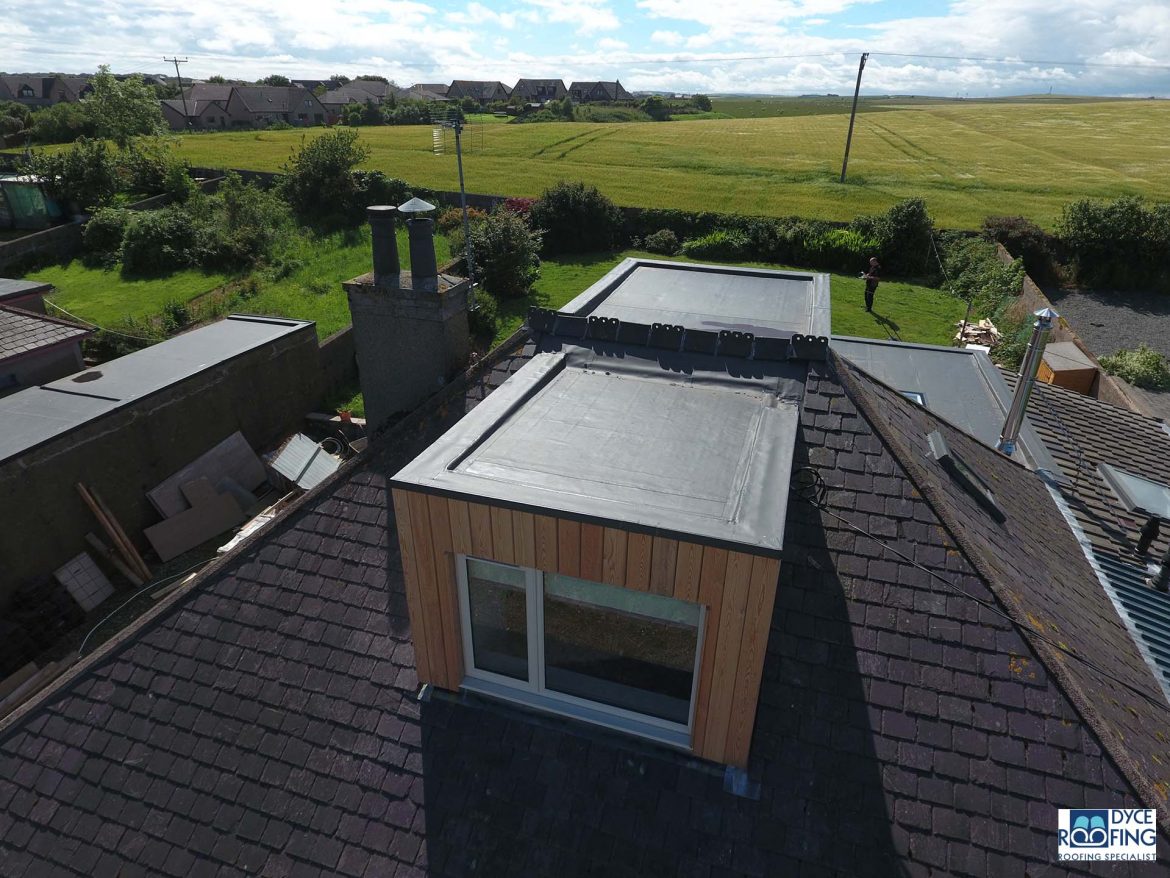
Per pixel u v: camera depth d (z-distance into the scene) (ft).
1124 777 13.65
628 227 145.18
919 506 18.11
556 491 14.62
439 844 15.15
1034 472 30.27
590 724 16.26
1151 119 346.74
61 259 120.06
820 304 28.66
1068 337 85.97
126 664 18.62
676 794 15.14
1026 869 13.20
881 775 14.57
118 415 47.47
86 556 46.09
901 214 127.24
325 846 15.47
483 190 161.99
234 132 273.33
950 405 36.06
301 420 65.46
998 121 350.64
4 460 41.09
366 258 117.70
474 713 16.88
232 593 19.56
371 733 16.84
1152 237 120.06
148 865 15.83
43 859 16.24
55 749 17.57
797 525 18.07
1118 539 27.35
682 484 15.07
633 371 21.90
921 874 13.48
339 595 19.21
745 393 20.44
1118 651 19.42
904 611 16.44
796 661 16.07
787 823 14.46
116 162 145.07
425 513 15.03
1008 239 124.67
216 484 54.90
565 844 14.87
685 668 15.23
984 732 14.66
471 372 23.73
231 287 104.73
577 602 15.40
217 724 17.44
